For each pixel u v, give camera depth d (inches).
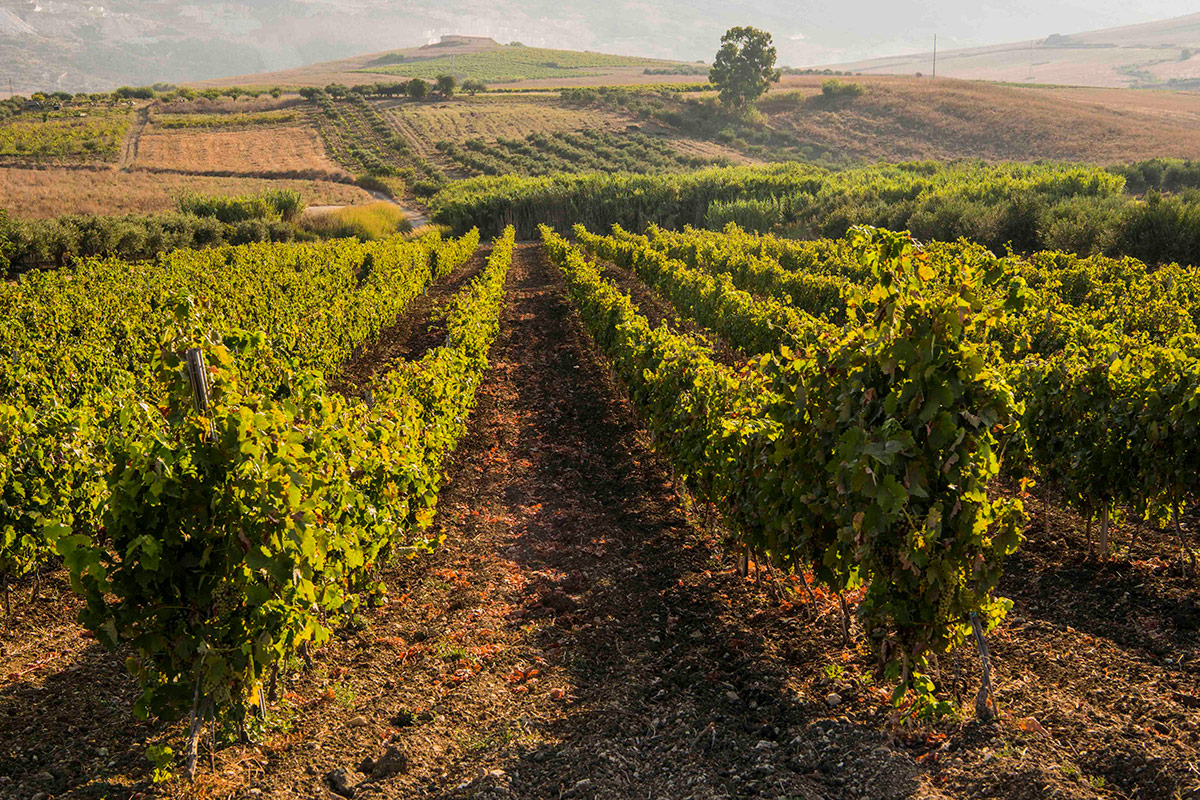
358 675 200.7
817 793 144.6
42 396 341.4
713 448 258.4
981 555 157.4
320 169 2901.1
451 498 348.8
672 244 1302.9
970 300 151.3
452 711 181.9
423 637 224.5
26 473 239.0
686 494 343.3
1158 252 1000.9
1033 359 308.5
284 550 150.1
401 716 179.8
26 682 199.3
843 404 165.3
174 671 148.7
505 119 3836.1
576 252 971.9
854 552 164.6
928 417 152.9
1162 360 259.4
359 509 210.7
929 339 151.9
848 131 3577.8
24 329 515.8
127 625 143.6
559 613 239.6
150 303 596.1
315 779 154.1
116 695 192.1
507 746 166.6
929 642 161.0
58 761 161.2
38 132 3230.8
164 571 142.9
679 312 785.6
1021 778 140.8
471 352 494.6
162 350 154.9
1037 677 184.5
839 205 1702.8
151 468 139.5
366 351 682.8
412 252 1109.1
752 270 866.8
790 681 190.2
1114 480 248.5
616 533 304.2
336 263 984.3
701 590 248.8
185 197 1988.2
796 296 731.4
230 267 965.2
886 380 162.9
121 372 401.7
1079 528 284.8
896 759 151.4
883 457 149.1
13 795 147.9
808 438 180.4
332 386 553.9
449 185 2637.8
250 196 2015.3
